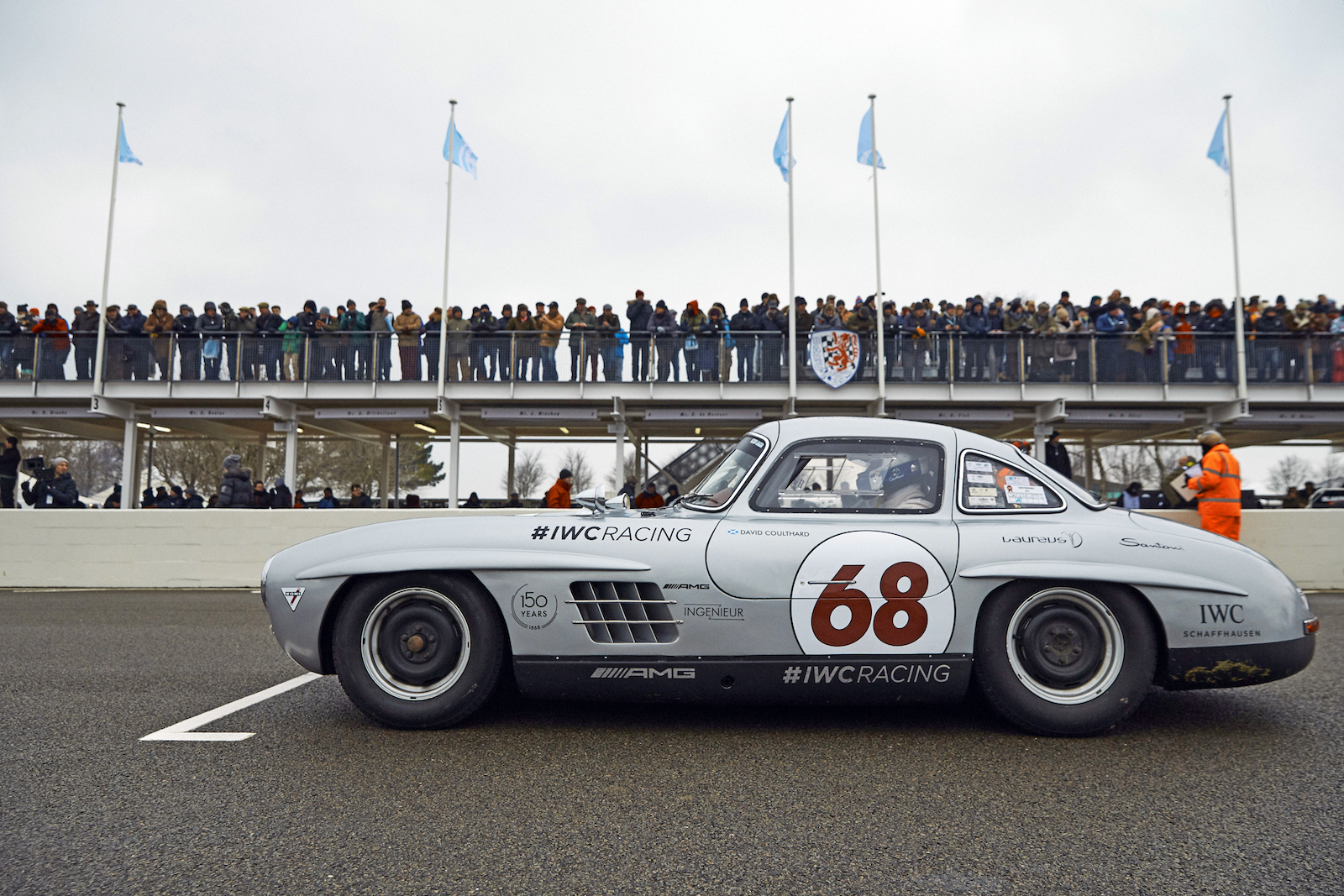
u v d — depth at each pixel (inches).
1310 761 132.0
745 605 142.6
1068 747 138.9
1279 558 384.2
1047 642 144.4
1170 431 796.6
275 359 694.5
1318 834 103.0
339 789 117.8
